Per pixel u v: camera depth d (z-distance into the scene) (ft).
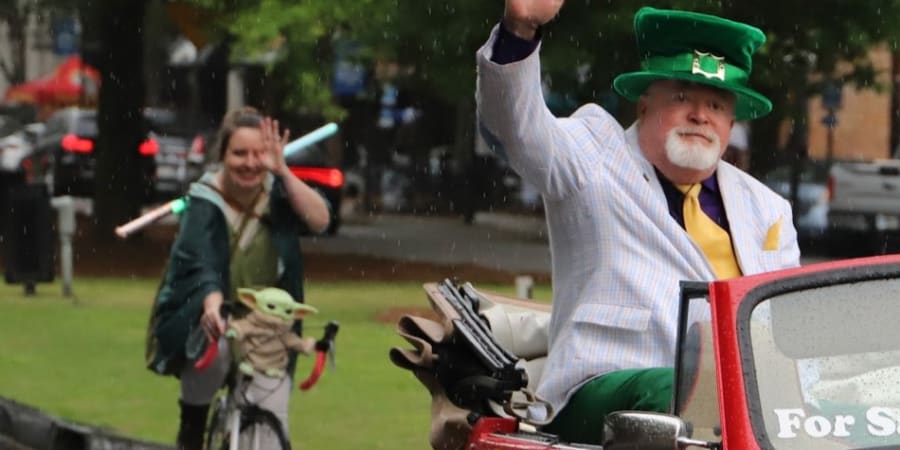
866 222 225.97
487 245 218.59
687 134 48.44
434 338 48.24
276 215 69.05
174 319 66.39
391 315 130.00
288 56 156.25
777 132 191.83
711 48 49.16
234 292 68.23
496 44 46.21
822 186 228.02
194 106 297.74
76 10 206.90
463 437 47.50
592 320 46.75
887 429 34.55
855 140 307.17
